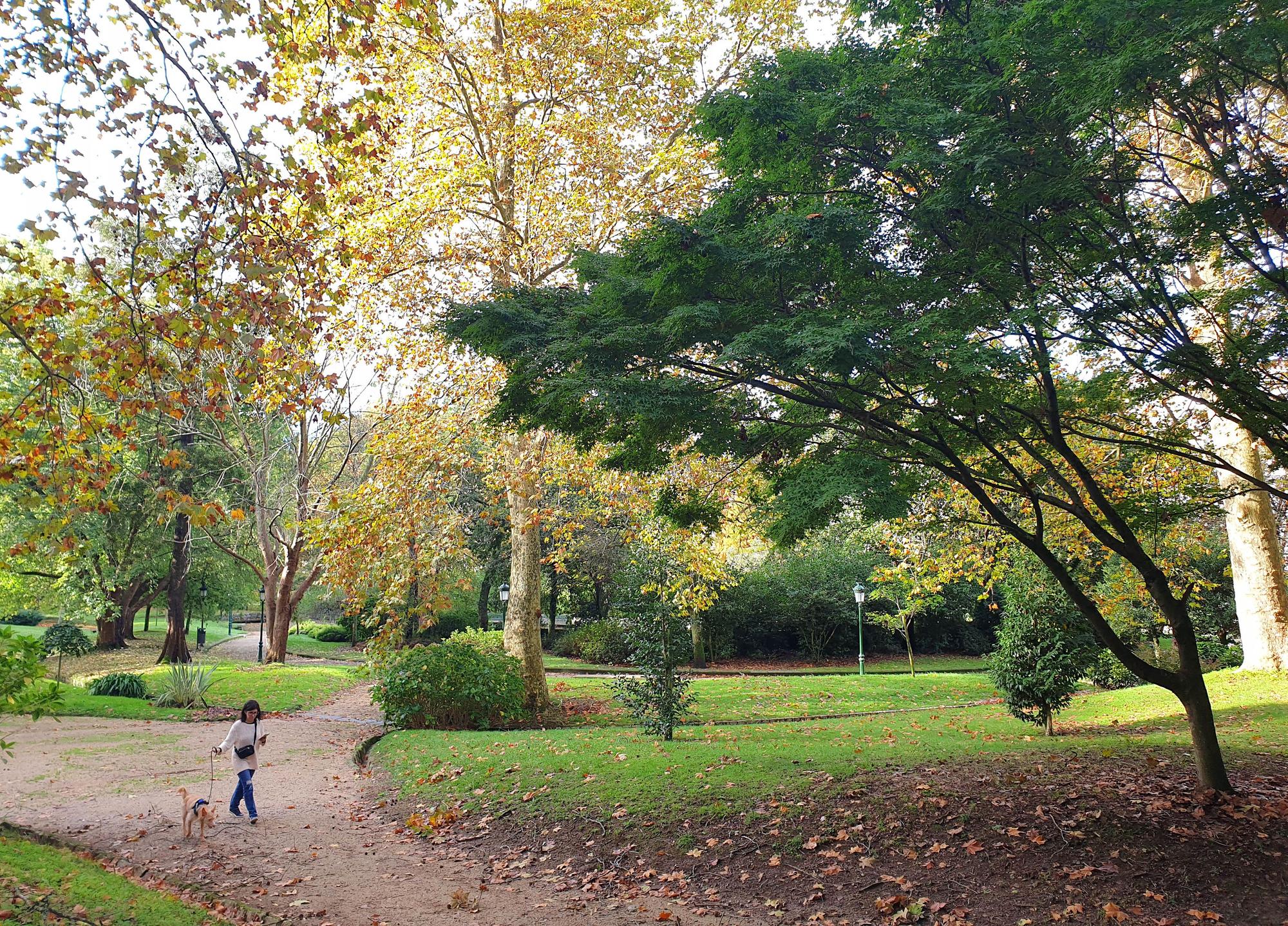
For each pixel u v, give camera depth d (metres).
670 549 15.20
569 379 6.82
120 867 7.65
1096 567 17.02
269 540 28.86
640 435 8.26
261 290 7.08
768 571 37.44
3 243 7.13
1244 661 15.69
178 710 17.89
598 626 35.38
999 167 6.20
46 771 11.70
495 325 7.46
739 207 7.57
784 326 6.41
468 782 10.88
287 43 7.25
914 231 7.14
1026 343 7.15
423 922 6.57
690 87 16.44
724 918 6.59
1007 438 8.62
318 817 9.89
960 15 7.45
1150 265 6.90
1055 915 5.95
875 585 35.19
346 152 7.97
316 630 50.59
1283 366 9.09
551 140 16.53
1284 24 5.30
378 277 15.37
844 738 13.38
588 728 17.23
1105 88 5.68
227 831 9.02
